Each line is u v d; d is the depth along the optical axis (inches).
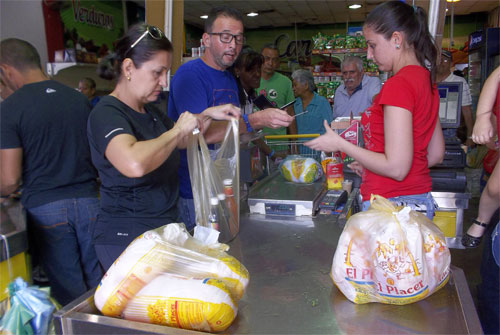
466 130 165.5
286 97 160.4
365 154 52.4
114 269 36.5
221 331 35.9
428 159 62.7
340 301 41.5
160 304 34.2
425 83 51.9
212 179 56.4
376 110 54.5
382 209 40.4
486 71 133.0
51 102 70.9
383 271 37.7
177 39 108.6
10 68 70.2
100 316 35.4
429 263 39.0
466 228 140.7
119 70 54.8
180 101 75.4
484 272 68.2
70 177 74.1
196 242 40.6
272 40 423.2
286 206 70.5
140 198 56.4
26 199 72.3
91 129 53.1
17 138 68.1
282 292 43.8
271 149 109.9
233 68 95.1
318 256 53.3
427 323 36.7
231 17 73.0
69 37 182.2
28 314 44.3
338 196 75.5
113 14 237.9
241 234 62.7
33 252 75.0
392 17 52.2
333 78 242.1
